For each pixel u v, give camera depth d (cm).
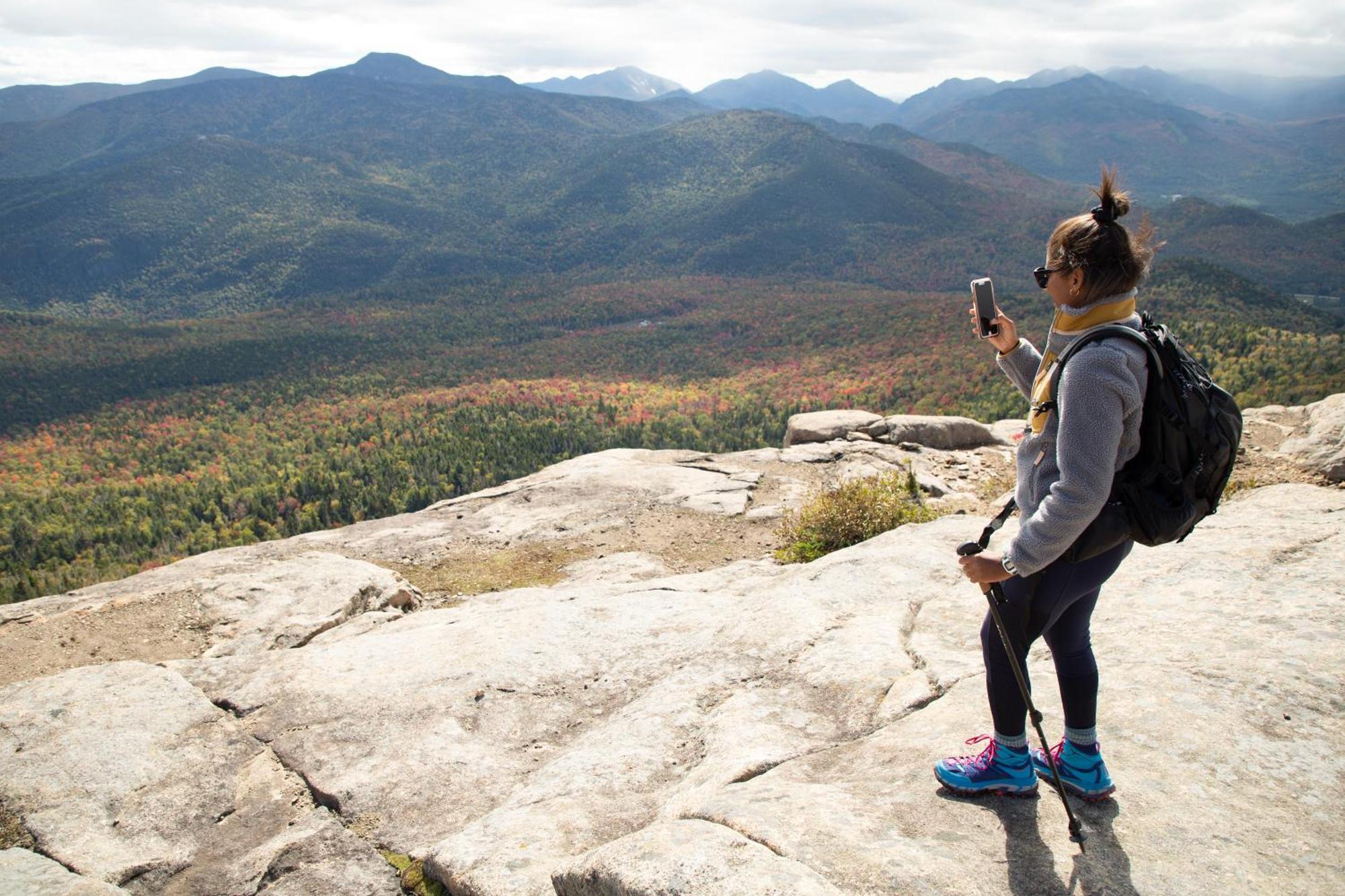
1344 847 250
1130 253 236
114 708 551
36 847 435
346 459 15188
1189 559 473
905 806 283
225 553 1027
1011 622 266
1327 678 332
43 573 10894
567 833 363
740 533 1077
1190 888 234
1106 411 230
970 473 1341
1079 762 276
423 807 446
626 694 532
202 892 402
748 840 270
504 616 673
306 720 536
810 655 484
